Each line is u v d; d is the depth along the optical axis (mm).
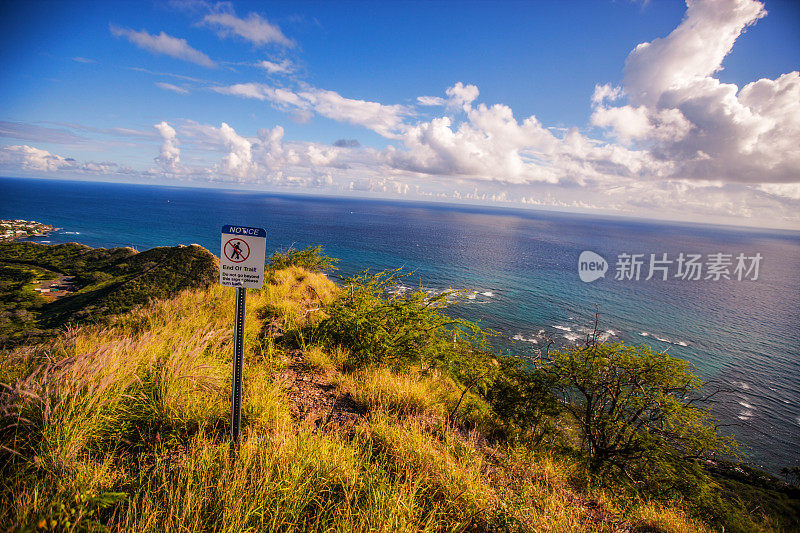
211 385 3883
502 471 3602
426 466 3109
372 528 2242
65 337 5133
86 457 2766
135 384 3621
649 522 3555
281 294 9688
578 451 7090
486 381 7523
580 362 8086
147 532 2086
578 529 2895
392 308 7043
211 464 2648
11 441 2740
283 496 2441
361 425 3836
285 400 4098
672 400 7410
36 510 2129
